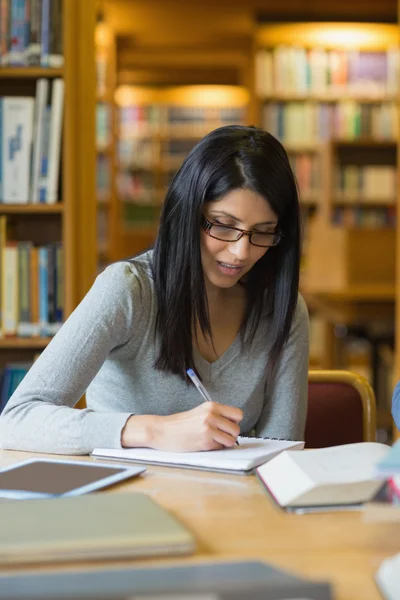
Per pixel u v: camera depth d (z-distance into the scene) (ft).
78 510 2.97
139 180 26.40
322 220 18.02
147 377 5.06
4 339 8.59
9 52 8.62
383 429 13.76
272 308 5.24
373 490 3.26
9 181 8.65
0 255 8.54
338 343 15.12
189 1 20.30
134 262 5.13
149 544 2.65
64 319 8.61
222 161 4.62
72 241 8.61
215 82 26.68
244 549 2.75
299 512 3.18
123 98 26.78
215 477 3.72
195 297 4.85
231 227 4.67
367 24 20.40
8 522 2.82
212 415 4.06
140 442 4.07
